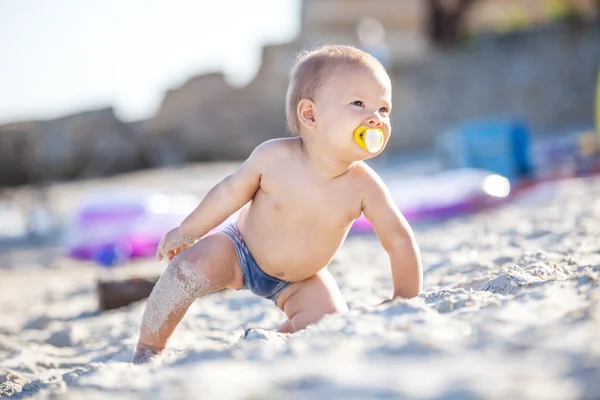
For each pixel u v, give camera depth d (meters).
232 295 7.18
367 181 4.30
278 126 33.03
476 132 16.28
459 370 2.32
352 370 2.43
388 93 4.20
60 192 24.58
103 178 29.36
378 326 3.17
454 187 13.77
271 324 5.61
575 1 36.50
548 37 31.78
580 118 29.95
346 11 37.06
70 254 12.17
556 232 7.41
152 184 24.59
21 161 29.75
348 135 4.09
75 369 4.63
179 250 4.50
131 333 5.91
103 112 31.23
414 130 31.28
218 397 2.31
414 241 4.32
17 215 20.28
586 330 2.64
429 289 5.10
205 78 34.00
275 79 33.75
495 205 13.59
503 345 2.57
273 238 4.31
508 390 2.09
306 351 2.82
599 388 2.07
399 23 37.34
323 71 4.16
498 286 4.30
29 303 8.88
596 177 15.17
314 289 4.44
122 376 3.04
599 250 5.68
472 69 32.28
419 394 2.14
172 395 2.42
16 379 4.63
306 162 4.26
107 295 7.59
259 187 4.35
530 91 30.95
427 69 32.62
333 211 4.26
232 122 32.72
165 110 33.03
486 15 40.41
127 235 11.47
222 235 4.39
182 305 4.25
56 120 30.48
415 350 2.63
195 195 19.81
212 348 3.41
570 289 3.47
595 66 30.38
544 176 15.85
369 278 6.97
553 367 2.27
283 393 2.27
